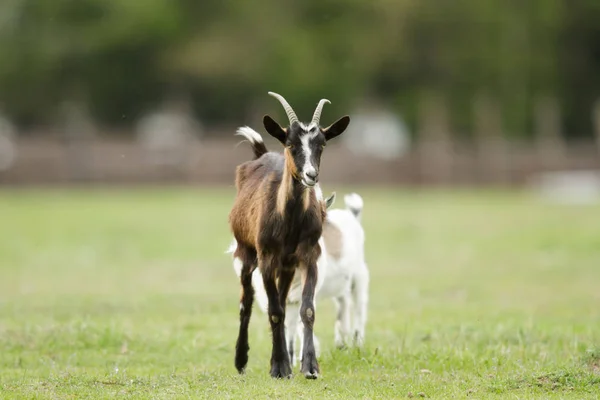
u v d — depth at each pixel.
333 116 78.69
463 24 81.69
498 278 26.78
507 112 84.06
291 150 12.94
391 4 79.56
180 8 79.00
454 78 82.81
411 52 81.19
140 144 69.19
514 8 84.06
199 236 38.56
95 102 79.31
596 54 89.38
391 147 76.31
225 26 78.75
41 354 15.88
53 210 49.91
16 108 78.62
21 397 11.91
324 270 14.62
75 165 67.88
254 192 13.81
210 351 16.17
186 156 68.44
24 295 23.83
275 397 11.90
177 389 12.36
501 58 82.75
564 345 15.73
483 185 71.31
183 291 24.53
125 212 48.69
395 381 13.09
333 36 79.19
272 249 13.18
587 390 12.14
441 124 78.62
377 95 82.88
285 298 13.59
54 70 76.69
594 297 23.03
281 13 79.75
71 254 33.38
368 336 17.34
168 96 79.25
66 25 77.69
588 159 72.69
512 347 15.64
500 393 12.21
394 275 27.62
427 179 70.69
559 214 48.31
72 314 20.27
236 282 26.39
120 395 11.98
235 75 76.69
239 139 70.44
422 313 20.52
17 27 77.75
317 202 13.41
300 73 76.50
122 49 76.75
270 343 16.70
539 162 72.19
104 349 16.28
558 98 87.38
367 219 45.19
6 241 36.94
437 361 14.36
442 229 40.94
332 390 12.41
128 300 22.75
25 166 67.38
